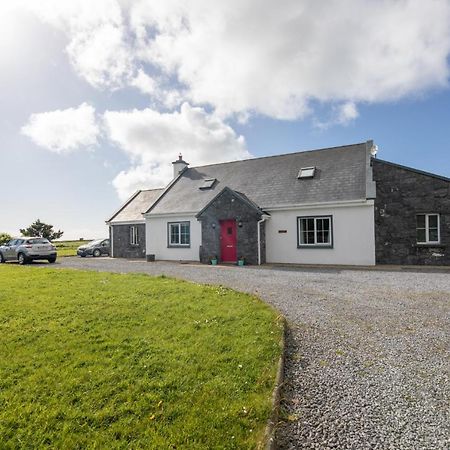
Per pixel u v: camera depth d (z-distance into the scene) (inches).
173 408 116.4
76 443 98.6
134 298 286.8
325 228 604.1
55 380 136.5
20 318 227.0
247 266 590.9
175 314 236.1
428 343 190.1
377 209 569.9
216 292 312.8
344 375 151.2
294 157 752.3
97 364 152.8
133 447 96.7
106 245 986.7
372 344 189.0
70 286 350.6
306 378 148.6
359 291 333.4
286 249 628.1
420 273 457.7
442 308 265.3
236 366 151.5
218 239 656.4
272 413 114.7
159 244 780.6
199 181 828.6
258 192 684.7
